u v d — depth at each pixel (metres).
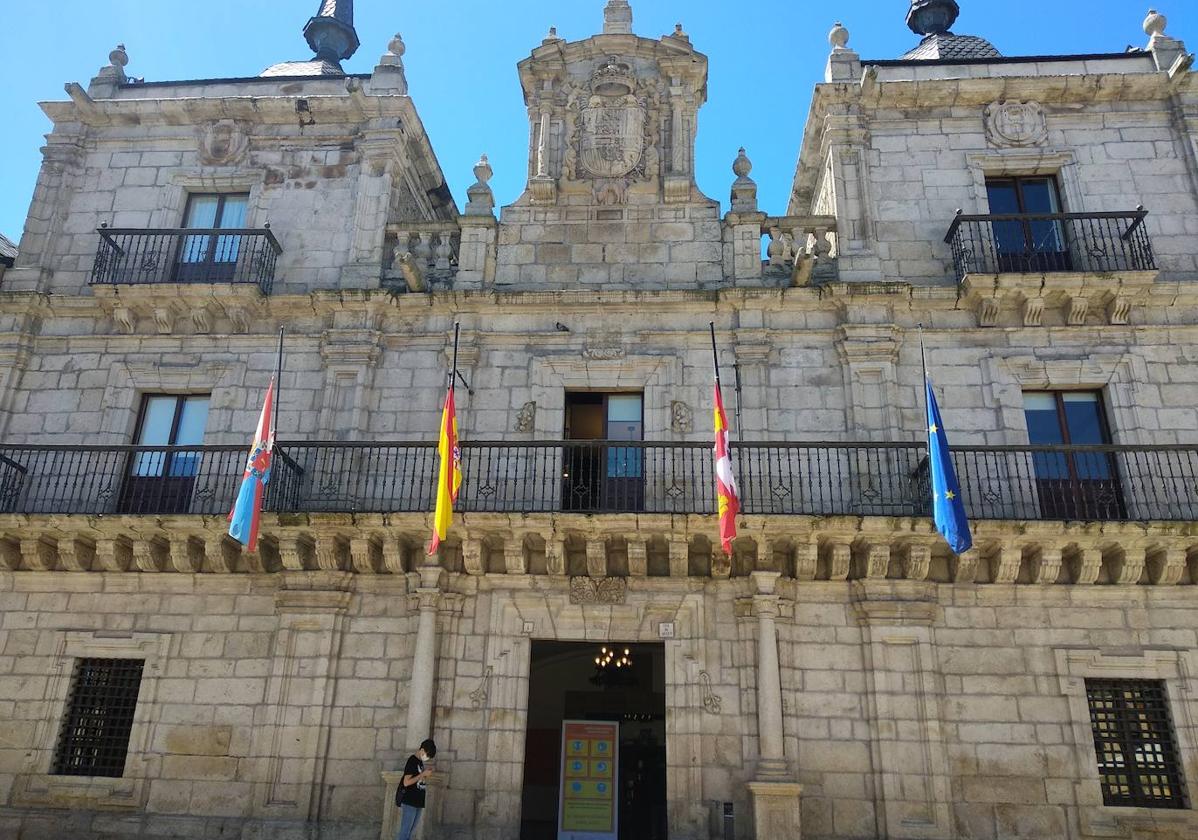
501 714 14.91
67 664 15.80
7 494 16.27
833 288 16.61
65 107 19.53
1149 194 17.64
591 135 18.66
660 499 15.77
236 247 18.53
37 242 18.66
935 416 14.27
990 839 13.87
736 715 14.71
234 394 17.23
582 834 15.29
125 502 16.77
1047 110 18.38
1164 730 14.49
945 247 17.53
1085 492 15.70
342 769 14.77
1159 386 16.19
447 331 17.28
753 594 15.08
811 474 15.81
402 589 15.70
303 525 15.05
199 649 15.66
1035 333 16.61
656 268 17.67
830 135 18.45
